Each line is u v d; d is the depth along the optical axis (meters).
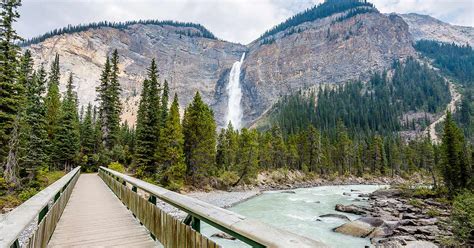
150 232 5.62
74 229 6.43
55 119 36.03
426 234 18.12
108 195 12.91
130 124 183.62
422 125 148.38
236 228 2.13
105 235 5.90
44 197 4.12
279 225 20.11
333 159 82.31
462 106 145.50
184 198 3.67
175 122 32.88
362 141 104.25
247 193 39.72
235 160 51.62
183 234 3.56
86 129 41.09
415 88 194.88
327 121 143.12
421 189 40.69
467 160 37.84
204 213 2.76
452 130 39.00
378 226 18.73
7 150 21.80
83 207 9.51
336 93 194.75
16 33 21.73
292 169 72.50
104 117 40.59
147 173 33.16
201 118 36.88
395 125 148.88
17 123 21.36
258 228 2.01
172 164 32.75
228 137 54.31
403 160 92.69
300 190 49.62
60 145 35.09
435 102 172.38
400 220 21.22
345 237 17.38
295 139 78.19
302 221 21.50
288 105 182.12
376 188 55.00
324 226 20.02
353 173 82.62
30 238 3.43
